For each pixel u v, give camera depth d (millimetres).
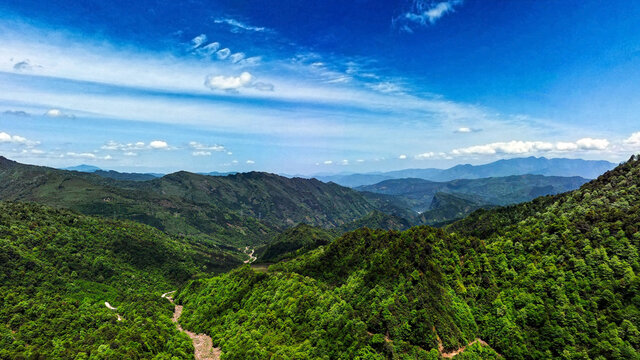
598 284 103562
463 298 114312
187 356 119875
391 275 118000
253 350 111375
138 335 118438
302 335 112938
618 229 117312
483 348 98688
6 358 105500
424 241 130250
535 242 130500
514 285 116000
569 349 92625
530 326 102312
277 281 150375
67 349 110500
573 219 136250
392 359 91438
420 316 99688
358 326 102562
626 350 87125
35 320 131500
